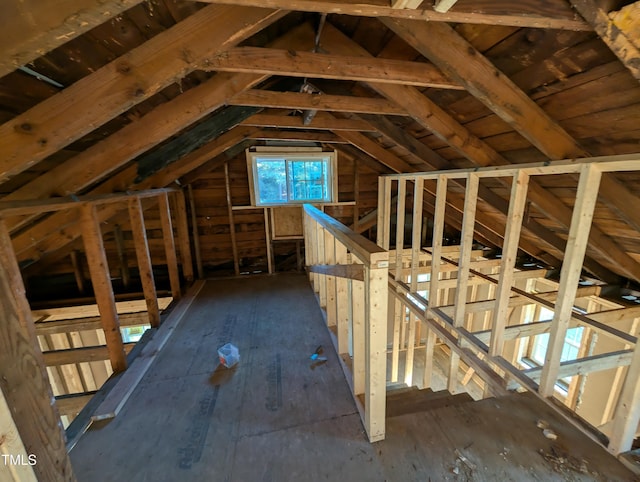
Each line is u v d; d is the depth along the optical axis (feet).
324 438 4.79
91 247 6.14
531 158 6.55
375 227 16.03
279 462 4.40
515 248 6.30
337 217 15.15
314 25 5.14
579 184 4.74
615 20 3.12
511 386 6.57
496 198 9.28
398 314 14.23
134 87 3.72
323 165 14.47
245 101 6.52
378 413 4.68
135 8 3.84
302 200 14.49
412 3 2.90
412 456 4.48
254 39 5.54
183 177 12.51
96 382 14.92
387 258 4.15
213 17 3.65
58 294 12.57
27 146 3.66
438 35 4.44
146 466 4.39
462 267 8.00
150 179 9.50
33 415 2.19
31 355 2.19
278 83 7.89
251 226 14.47
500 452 4.55
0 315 1.96
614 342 10.66
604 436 4.65
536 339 14.35
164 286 13.26
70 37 2.41
